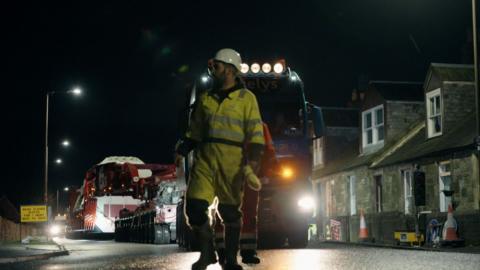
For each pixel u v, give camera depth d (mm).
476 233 20516
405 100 30547
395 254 11930
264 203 15680
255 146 6121
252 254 7953
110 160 33156
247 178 6020
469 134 22703
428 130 26531
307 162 15992
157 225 23953
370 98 32125
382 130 31359
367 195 30578
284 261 9984
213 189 6156
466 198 22172
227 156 6078
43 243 25953
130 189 31016
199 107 6285
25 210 26922
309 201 15867
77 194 40188
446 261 9789
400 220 26672
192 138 6293
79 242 28922
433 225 22625
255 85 16141
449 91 25422
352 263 9492
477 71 19562
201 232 6227
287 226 15789
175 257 12211
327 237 35219
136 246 21047
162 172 29781
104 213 32375
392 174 28047
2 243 26547
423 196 23844
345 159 35125
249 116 6156
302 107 16141
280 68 16219
